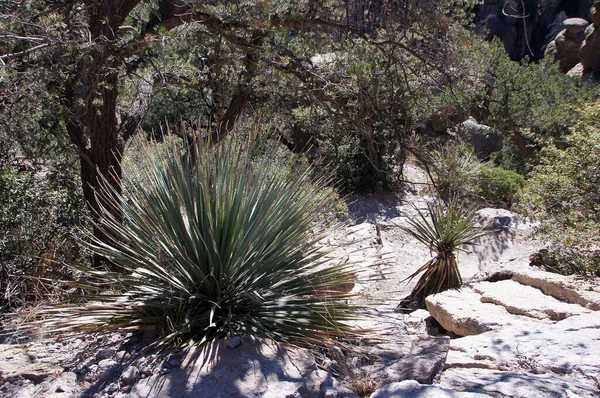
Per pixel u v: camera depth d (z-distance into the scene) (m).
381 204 14.59
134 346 3.17
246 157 3.73
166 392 2.71
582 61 28.84
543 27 31.95
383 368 3.04
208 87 7.70
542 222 7.07
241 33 6.83
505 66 18.33
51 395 2.74
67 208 6.13
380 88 7.03
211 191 3.51
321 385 2.80
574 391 2.80
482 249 9.94
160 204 3.53
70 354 3.20
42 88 5.47
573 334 3.71
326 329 3.31
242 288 3.47
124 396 2.70
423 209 13.56
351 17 6.75
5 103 5.48
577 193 6.81
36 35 5.31
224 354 2.98
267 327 3.30
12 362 3.09
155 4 7.38
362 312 3.58
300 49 7.02
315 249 3.79
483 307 4.93
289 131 12.41
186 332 3.19
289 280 3.61
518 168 18.36
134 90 8.14
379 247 11.07
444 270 6.86
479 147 18.94
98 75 5.66
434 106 8.02
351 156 14.71
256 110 7.78
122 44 6.23
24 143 5.98
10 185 5.67
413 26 6.59
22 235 5.46
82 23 5.73
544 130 18.92
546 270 7.41
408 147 7.43
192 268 3.36
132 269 3.49
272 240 3.61
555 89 19.25
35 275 5.07
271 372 2.84
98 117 6.36
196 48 6.52
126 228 3.60
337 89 7.01
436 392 2.69
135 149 3.98
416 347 3.38
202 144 3.65
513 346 3.55
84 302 3.73
